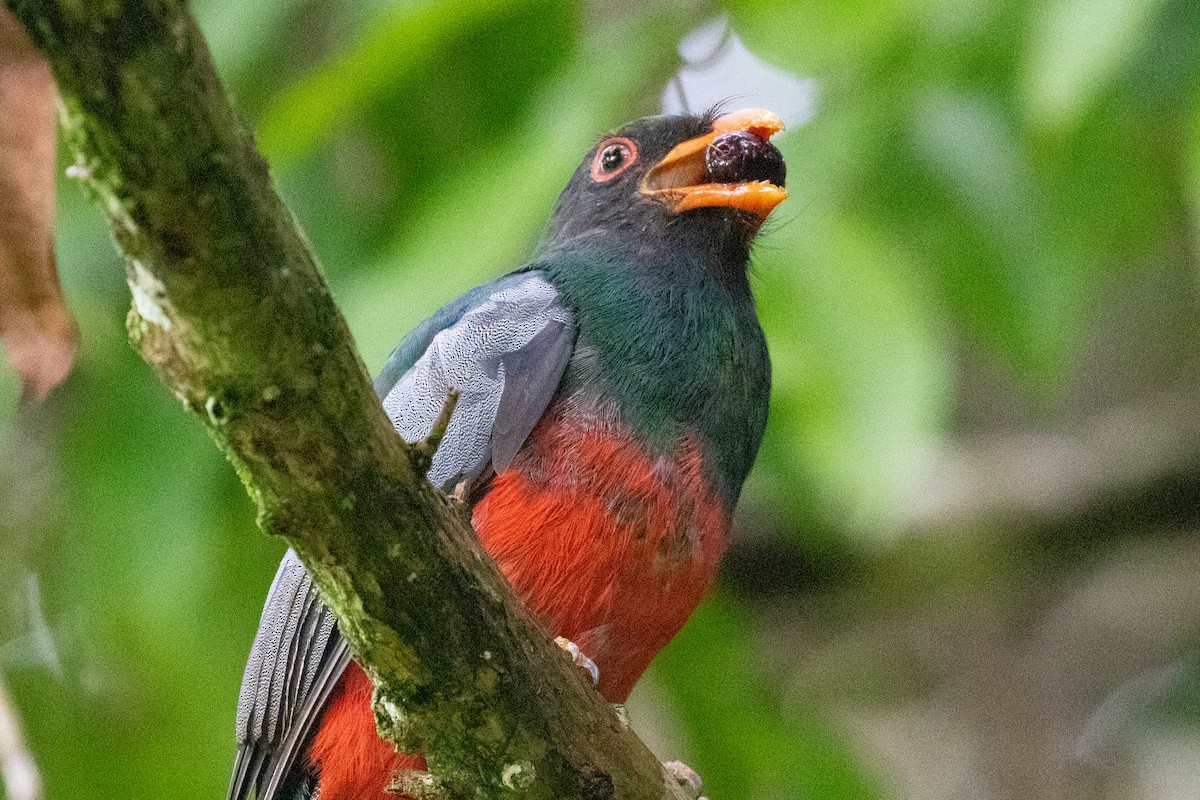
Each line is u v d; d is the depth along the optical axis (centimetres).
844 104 1110
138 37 451
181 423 1132
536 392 850
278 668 884
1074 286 1188
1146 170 1263
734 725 1252
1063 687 1700
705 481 854
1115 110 1233
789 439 1202
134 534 1128
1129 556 1712
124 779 1260
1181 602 1681
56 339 525
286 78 1269
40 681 1286
